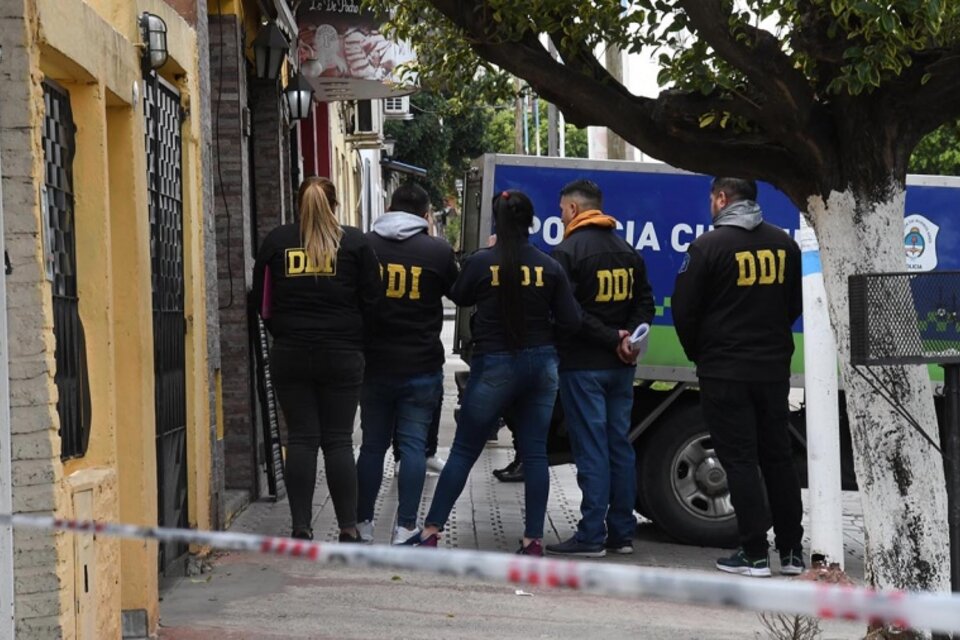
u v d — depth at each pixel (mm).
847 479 21250
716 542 20703
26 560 10109
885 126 13367
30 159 10078
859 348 11422
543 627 14609
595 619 15078
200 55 18891
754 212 18297
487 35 13875
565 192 19766
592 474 19250
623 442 19688
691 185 22547
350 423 18516
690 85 13297
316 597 15656
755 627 14977
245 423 23484
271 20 27625
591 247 19219
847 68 12117
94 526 5543
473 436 18750
